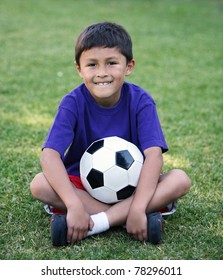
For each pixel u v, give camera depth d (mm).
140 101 2770
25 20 10094
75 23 9938
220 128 4391
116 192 2574
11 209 2863
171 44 8297
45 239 2543
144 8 11984
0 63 6773
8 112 4746
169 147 3928
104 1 12812
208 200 3016
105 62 2604
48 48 7816
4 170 3406
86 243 2492
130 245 2484
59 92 5477
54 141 2627
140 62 7027
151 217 2461
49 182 2549
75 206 2459
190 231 2635
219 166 3547
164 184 2553
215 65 6977
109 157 2584
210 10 11914
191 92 5594
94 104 2750
